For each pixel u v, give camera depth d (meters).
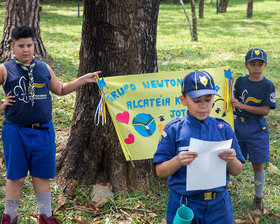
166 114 3.84
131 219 3.70
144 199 4.05
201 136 2.47
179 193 2.52
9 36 8.88
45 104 3.24
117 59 3.99
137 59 3.99
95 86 4.12
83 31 4.06
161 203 4.00
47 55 9.48
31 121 3.20
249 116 3.87
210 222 2.56
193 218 2.53
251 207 4.04
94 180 4.28
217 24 20.55
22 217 3.66
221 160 2.38
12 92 3.12
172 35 16.44
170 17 23.38
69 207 3.88
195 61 10.70
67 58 10.14
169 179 2.59
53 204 3.89
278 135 6.00
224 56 11.55
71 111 6.61
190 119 2.49
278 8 28.34
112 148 4.19
